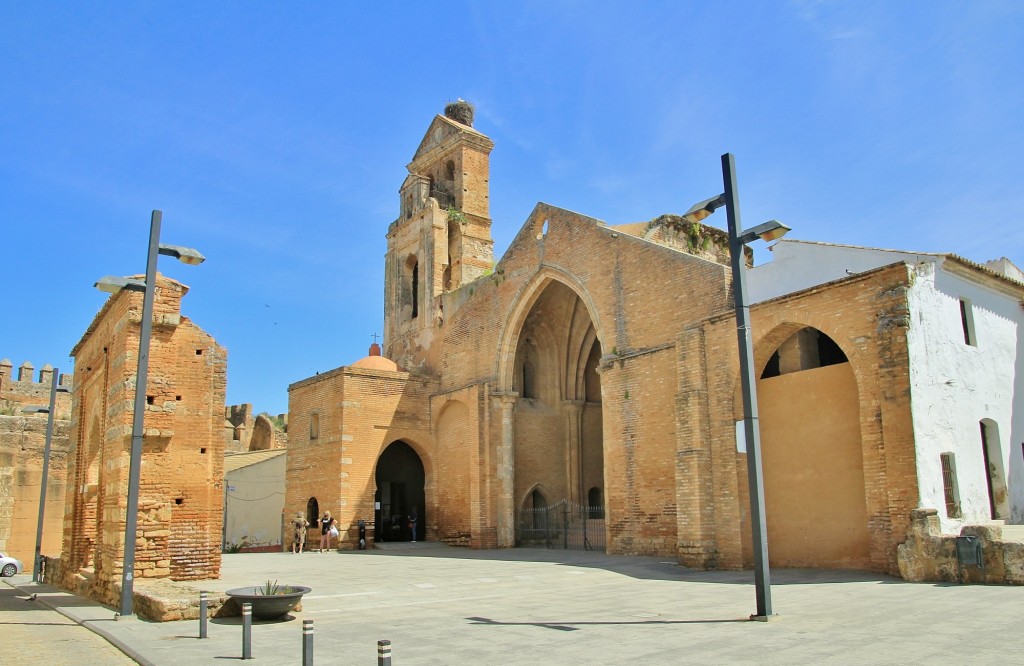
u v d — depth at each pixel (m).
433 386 39.03
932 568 15.88
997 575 14.84
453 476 36.75
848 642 9.58
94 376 21.42
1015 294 22.27
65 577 21.70
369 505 35.91
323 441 37.12
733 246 13.38
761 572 11.90
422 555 30.61
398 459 41.00
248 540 46.53
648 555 26.28
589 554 28.30
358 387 36.69
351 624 12.86
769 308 20.83
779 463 21.22
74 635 12.77
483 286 37.16
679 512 22.69
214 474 19.72
